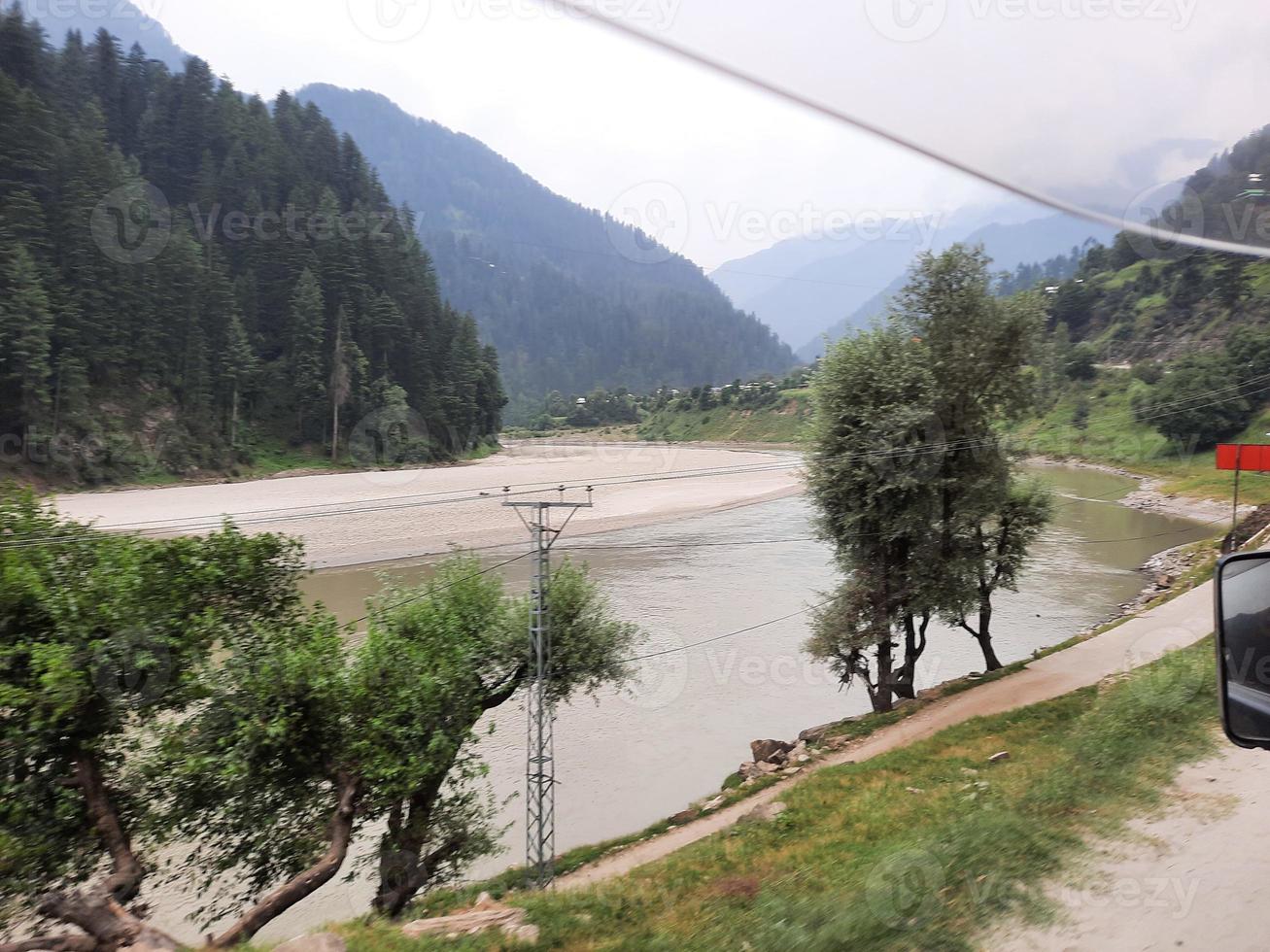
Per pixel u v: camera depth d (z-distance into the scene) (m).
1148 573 48.53
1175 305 111.69
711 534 62.84
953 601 26.70
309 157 151.12
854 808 16.09
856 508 26.48
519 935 10.44
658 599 42.75
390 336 132.75
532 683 21.80
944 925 7.83
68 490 81.44
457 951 9.99
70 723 14.39
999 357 26.73
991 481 26.69
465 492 82.94
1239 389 85.19
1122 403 100.50
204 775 15.60
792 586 45.81
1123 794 10.85
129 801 15.29
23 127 85.62
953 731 20.91
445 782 21.59
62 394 84.75
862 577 27.08
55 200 89.00
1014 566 29.44
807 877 11.73
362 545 51.53
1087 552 54.94
